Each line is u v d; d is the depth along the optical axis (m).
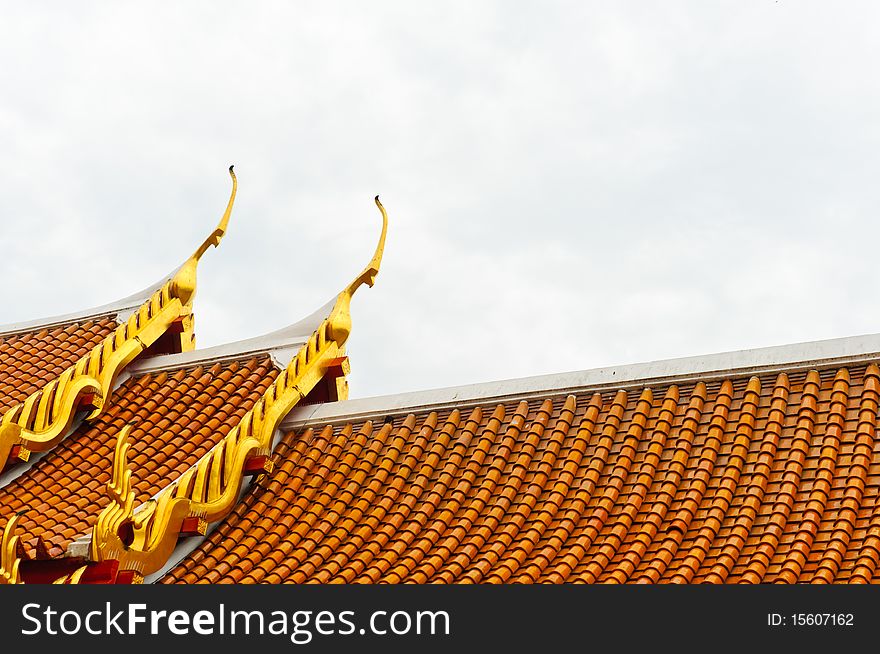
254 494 14.93
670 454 13.41
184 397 17.34
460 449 14.61
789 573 11.27
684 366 14.34
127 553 13.09
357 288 17.56
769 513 12.16
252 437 15.13
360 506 14.25
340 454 15.36
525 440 14.37
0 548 12.60
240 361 17.89
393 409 15.64
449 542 13.12
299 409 16.14
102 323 20.50
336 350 16.98
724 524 12.26
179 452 16.17
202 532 13.99
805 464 12.57
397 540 13.47
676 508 12.66
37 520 15.04
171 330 18.86
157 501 13.84
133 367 18.19
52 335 20.61
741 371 14.02
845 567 11.23
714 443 13.26
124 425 16.89
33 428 16.25
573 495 13.34
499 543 12.88
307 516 14.33
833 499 12.05
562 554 12.51
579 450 13.91
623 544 12.45
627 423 14.11
